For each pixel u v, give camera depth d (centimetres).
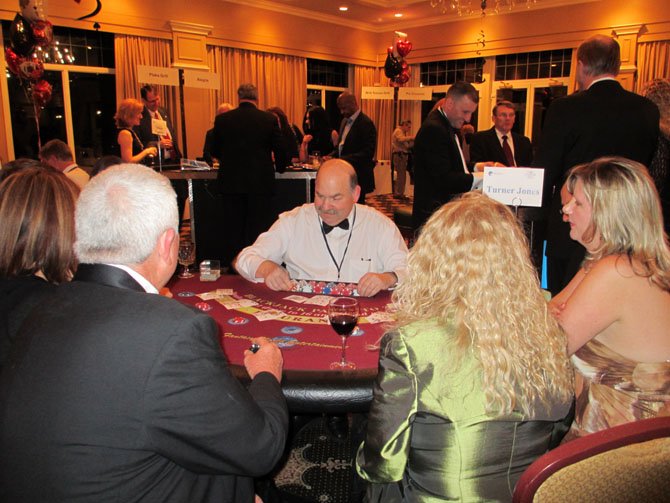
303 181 515
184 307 91
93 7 673
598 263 145
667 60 734
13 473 81
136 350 82
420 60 992
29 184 134
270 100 888
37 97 532
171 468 87
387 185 1080
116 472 80
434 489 102
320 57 948
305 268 235
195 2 768
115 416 80
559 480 73
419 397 101
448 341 100
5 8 615
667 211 275
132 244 93
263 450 93
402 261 227
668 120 275
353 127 542
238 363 138
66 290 92
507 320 100
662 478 77
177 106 764
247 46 839
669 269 141
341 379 128
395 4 878
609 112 243
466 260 103
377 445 104
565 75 840
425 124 345
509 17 871
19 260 131
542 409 101
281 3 858
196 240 507
